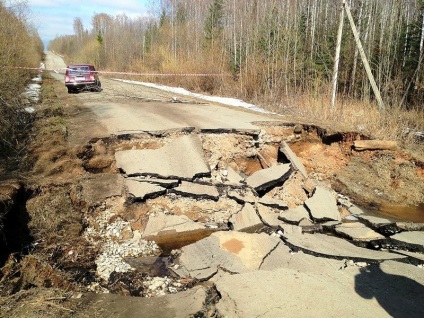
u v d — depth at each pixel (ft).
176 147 25.13
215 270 15.80
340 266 16.19
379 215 23.41
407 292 14.20
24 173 20.74
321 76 52.31
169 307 13.14
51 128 27.25
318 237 19.42
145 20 150.61
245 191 22.67
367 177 27.73
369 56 60.34
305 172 27.20
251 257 16.83
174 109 38.40
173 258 17.10
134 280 15.25
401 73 52.24
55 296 13.34
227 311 12.64
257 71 53.93
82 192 20.13
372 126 32.48
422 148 30.37
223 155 26.32
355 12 76.95
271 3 64.69
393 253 17.70
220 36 81.56
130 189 20.63
